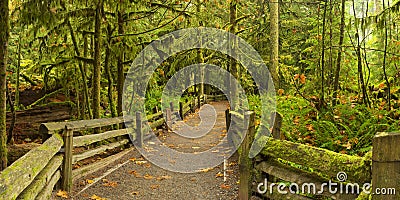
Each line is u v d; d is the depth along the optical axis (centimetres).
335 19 1030
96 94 879
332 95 740
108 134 736
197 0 1194
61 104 1009
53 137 487
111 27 973
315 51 1031
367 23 706
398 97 693
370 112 616
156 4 981
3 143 527
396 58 702
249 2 1441
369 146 520
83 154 602
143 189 559
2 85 524
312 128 598
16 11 779
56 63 1002
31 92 1159
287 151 383
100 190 542
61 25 927
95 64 879
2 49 522
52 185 458
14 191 283
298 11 1576
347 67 962
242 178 442
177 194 534
